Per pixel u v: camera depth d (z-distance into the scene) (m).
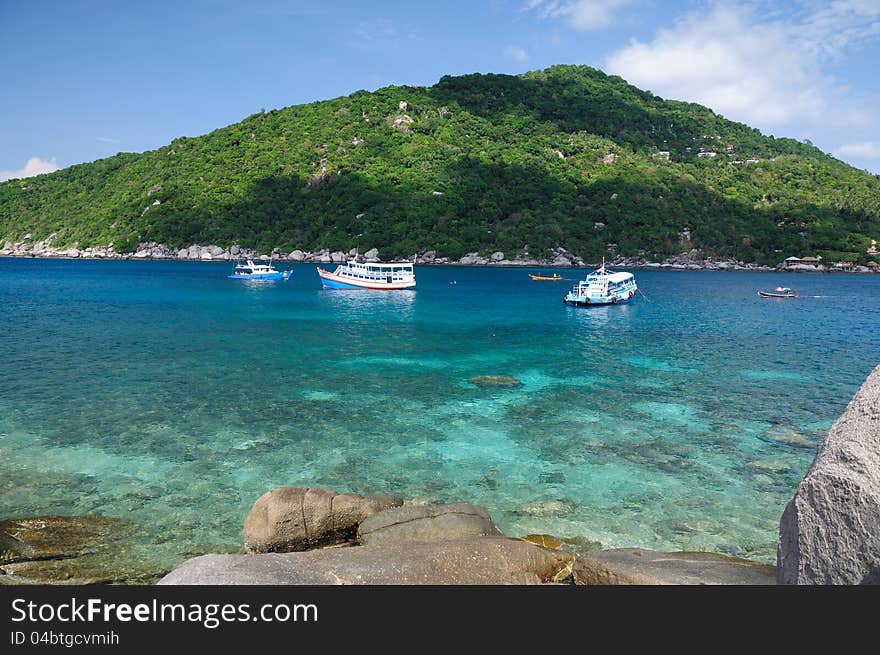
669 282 100.50
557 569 8.04
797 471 14.42
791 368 27.45
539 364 28.09
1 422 17.11
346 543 9.79
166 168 180.50
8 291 64.81
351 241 142.00
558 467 14.58
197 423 17.53
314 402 20.25
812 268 132.00
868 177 191.88
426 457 15.15
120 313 46.06
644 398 21.47
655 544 10.78
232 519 11.40
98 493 12.48
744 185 172.50
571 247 138.88
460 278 105.44
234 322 42.59
